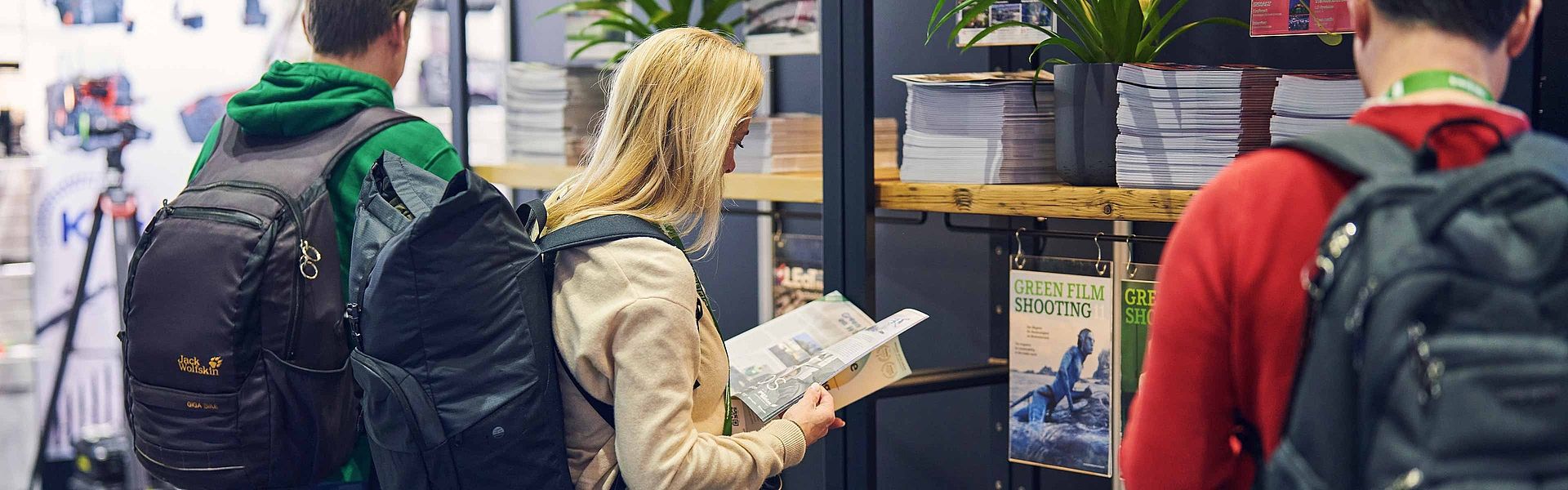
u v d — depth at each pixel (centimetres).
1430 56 93
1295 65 189
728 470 140
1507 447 77
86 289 344
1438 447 78
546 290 140
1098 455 188
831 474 196
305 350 171
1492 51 93
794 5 240
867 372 174
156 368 174
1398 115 91
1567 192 82
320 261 172
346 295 180
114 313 346
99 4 342
